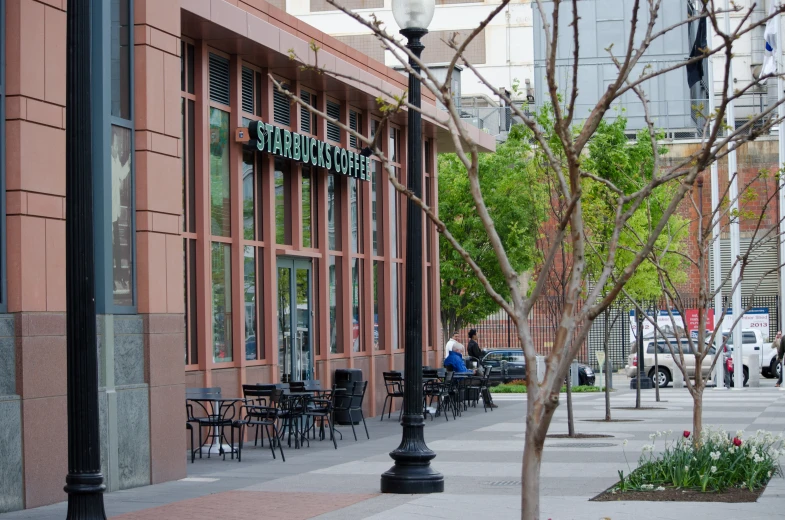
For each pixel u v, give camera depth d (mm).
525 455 5848
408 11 11906
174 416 13594
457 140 6234
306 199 21734
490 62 63594
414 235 11984
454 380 24641
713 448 12125
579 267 5934
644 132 24859
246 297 19156
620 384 43281
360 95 22516
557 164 6270
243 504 11273
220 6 16812
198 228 17391
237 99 18672
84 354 8078
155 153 13516
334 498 11609
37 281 11336
